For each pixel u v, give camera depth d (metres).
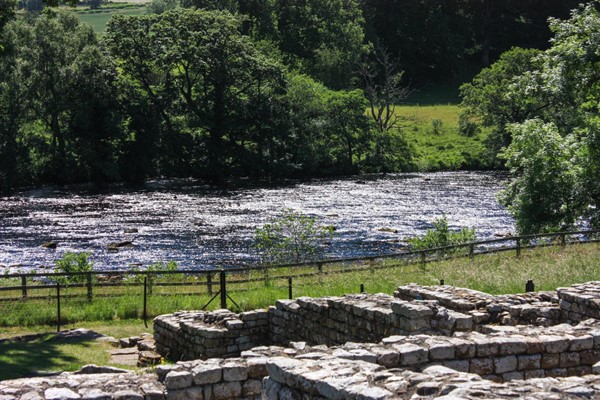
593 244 26.38
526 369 10.09
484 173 73.56
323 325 14.66
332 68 94.56
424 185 64.25
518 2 117.12
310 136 77.81
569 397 6.58
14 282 28.06
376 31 116.25
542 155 32.22
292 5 107.81
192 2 104.19
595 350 10.45
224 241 41.06
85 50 67.25
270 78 76.31
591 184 31.91
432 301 13.07
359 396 6.88
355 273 24.44
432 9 116.62
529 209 32.75
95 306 21.84
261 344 15.98
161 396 9.59
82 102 67.50
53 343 17.73
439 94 107.75
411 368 9.40
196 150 73.50
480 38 121.19
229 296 21.67
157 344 16.80
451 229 42.44
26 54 66.00
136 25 74.25
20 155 65.62
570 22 33.47
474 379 7.23
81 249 39.16
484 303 14.19
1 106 65.38
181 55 71.19
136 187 66.69
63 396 9.02
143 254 37.75
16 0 40.50
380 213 49.44
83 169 68.75
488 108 74.88
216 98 74.12
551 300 14.46
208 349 15.16
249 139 76.19
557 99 35.16
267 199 57.50
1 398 8.88
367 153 78.38
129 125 70.56
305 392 7.53
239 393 10.03
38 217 49.66
